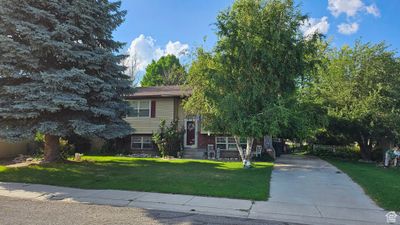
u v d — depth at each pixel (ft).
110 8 52.03
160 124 77.71
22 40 45.37
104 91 48.19
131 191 33.96
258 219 25.13
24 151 73.00
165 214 25.75
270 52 48.67
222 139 77.51
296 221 24.91
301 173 49.39
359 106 72.90
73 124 43.83
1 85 44.75
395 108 73.61
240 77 49.67
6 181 38.93
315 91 78.48
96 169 47.93
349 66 80.38
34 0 45.06
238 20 50.93
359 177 45.14
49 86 42.42
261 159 69.36
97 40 52.19
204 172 46.70
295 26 50.57
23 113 42.14
